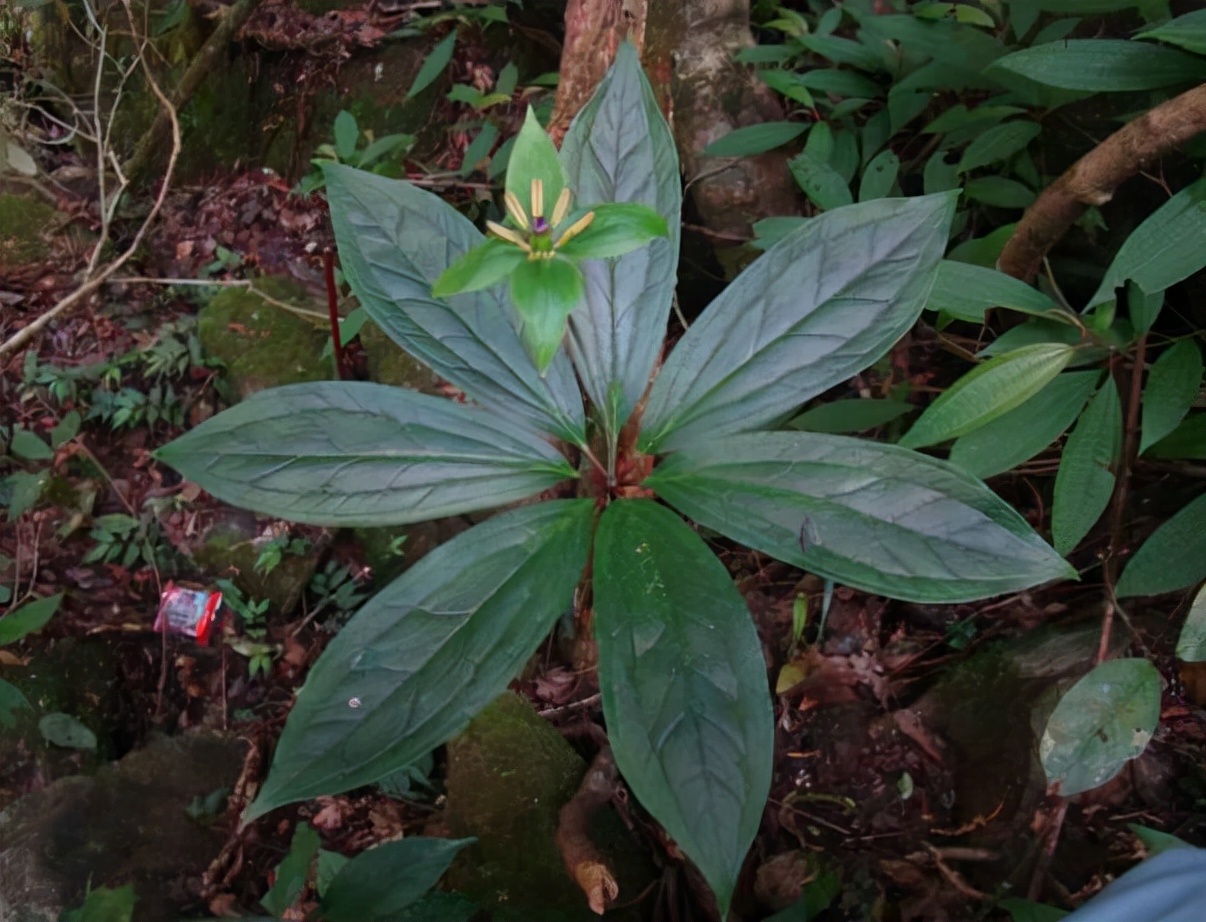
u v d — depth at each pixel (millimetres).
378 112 1027
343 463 400
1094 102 708
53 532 773
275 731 663
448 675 367
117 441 846
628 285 448
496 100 910
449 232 442
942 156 733
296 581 731
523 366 435
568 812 545
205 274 984
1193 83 574
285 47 1044
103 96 1146
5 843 573
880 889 521
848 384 707
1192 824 502
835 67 812
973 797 546
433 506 403
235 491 386
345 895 451
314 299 917
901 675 605
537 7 964
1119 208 673
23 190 1059
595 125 463
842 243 432
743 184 768
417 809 596
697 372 434
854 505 383
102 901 483
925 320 721
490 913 523
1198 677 543
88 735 648
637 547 389
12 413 863
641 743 334
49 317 816
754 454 408
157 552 763
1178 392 521
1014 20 696
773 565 664
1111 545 563
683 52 795
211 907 555
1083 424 526
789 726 598
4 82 1173
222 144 1085
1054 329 575
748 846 316
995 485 664
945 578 361
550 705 624
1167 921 306
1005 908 493
